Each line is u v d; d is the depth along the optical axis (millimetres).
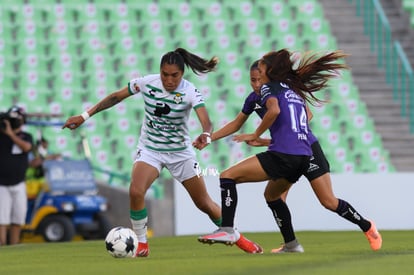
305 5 94375
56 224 63938
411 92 86938
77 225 64812
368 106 88000
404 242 44344
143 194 32031
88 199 64938
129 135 83500
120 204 73500
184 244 45094
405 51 93125
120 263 28781
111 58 88500
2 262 32469
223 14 93062
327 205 32750
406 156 85000
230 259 29391
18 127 56188
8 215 56375
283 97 30875
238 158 78938
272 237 53438
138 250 32406
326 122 85312
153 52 89938
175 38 91000
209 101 86500
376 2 92062
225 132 32375
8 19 89125
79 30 89812
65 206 63812
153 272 24547
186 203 66062
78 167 66562
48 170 65000
